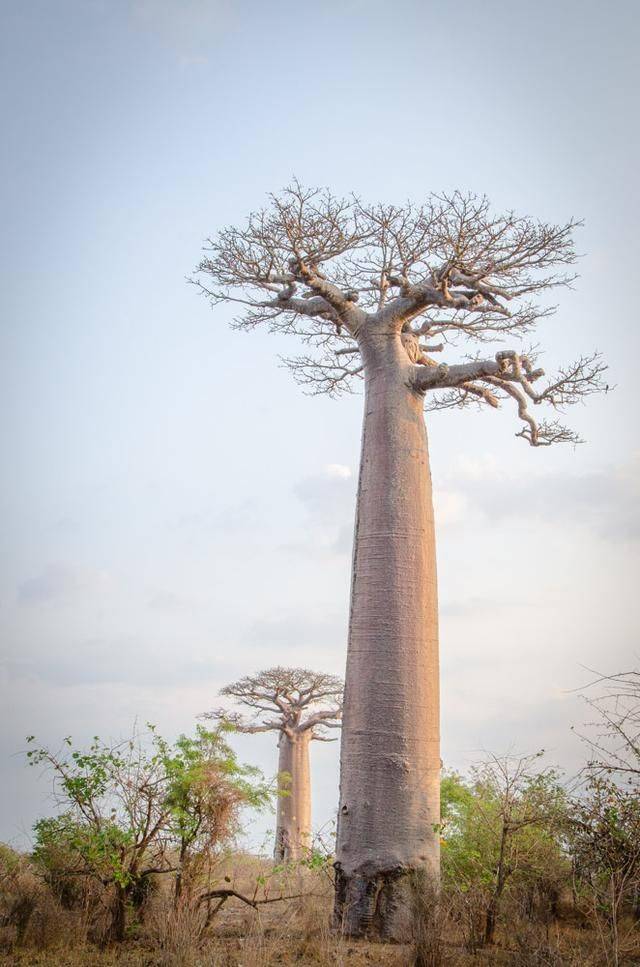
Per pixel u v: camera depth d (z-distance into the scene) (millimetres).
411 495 9906
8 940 7367
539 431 11805
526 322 12094
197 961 6887
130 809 8086
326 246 10594
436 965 7172
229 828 8164
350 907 8719
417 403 10406
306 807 21812
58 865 8133
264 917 9211
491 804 9664
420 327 11766
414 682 9281
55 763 8094
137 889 8062
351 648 9602
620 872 7926
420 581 9641
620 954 6957
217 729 8555
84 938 7555
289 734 22234
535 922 8352
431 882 8711
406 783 8961
